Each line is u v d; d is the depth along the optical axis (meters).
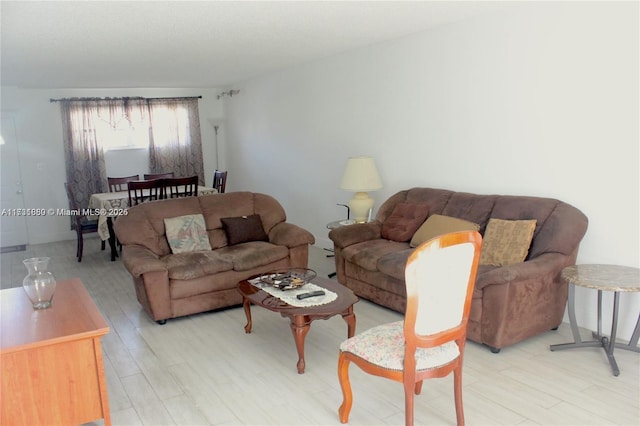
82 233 5.69
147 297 3.59
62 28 3.42
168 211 4.30
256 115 7.24
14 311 2.42
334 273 4.88
